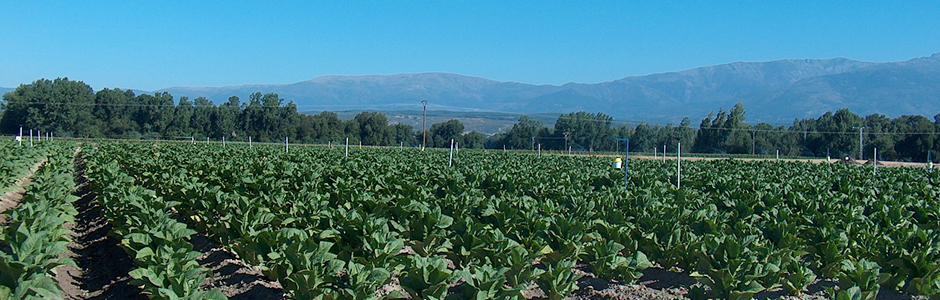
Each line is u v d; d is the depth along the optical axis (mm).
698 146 121625
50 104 102375
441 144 128750
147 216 13789
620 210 15820
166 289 9383
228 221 14195
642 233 13977
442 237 13438
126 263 14102
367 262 11508
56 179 21500
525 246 13727
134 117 111750
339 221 13336
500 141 134750
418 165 32250
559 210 16953
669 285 12266
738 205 17625
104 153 41406
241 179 21234
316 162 36531
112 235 15695
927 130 97125
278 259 11297
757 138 116688
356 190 18578
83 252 16188
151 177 23906
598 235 14242
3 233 11578
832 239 13266
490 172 28312
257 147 64500
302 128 116062
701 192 24203
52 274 12484
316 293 9898
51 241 12406
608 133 128375
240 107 120812
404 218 14867
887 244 12555
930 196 23031
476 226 13156
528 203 17000
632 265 12172
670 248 13258
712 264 11734
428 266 9844
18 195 25719
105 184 21469
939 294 10906
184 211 18016
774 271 11375
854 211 17375
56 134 103312
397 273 11500
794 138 117000
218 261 13758
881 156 103625
